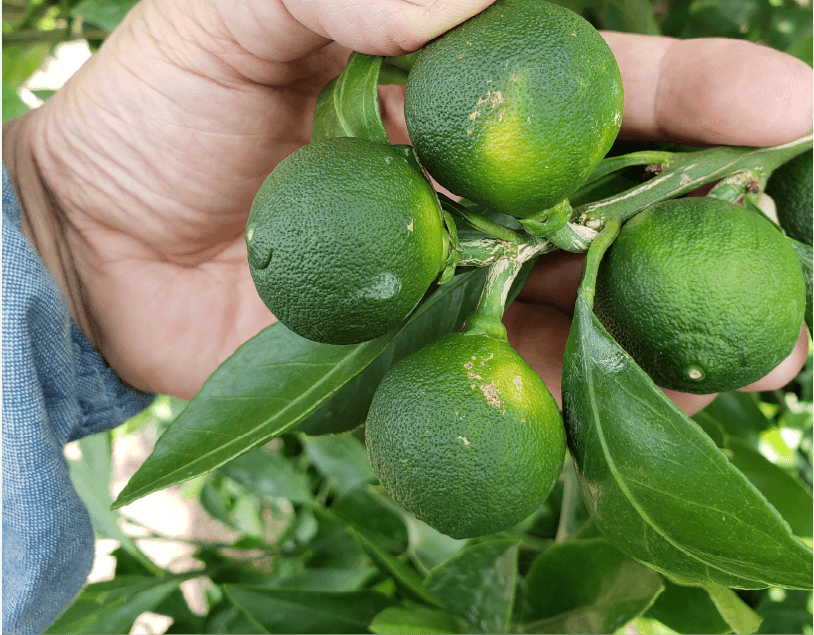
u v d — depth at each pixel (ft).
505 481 0.51
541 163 0.52
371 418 0.55
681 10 1.06
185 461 0.59
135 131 0.82
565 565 0.75
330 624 0.80
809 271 0.65
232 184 0.86
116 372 0.94
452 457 0.51
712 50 0.74
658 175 0.66
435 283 0.63
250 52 0.75
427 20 0.56
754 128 0.69
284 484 1.11
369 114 0.60
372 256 0.51
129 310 0.92
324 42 0.74
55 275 0.87
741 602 0.61
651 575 0.70
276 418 0.60
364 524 1.05
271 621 0.80
